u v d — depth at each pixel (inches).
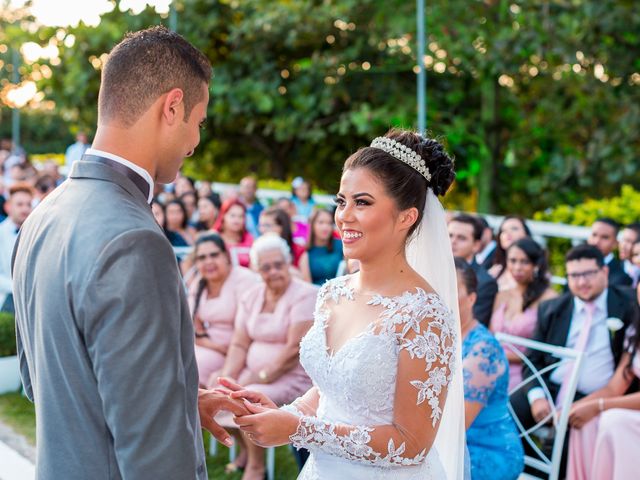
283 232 240.1
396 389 77.9
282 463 168.4
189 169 650.8
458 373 93.1
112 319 56.9
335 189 624.7
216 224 273.1
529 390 152.2
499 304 179.3
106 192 62.1
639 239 195.8
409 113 501.7
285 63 571.2
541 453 136.3
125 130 63.9
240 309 165.6
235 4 537.6
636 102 439.8
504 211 525.3
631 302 153.6
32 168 482.0
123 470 57.2
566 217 325.1
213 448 175.3
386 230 81.1
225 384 81.7
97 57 558.3
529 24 436.1
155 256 59.0
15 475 134.4
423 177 83.4
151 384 57.2
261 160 646.5
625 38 435.8
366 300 82.7
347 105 548.7
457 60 477.4
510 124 514.0
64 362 60.1
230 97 527.5
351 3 492.1
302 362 86.8
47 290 60.8
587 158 440.5
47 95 596.4
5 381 203.8
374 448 76.8
